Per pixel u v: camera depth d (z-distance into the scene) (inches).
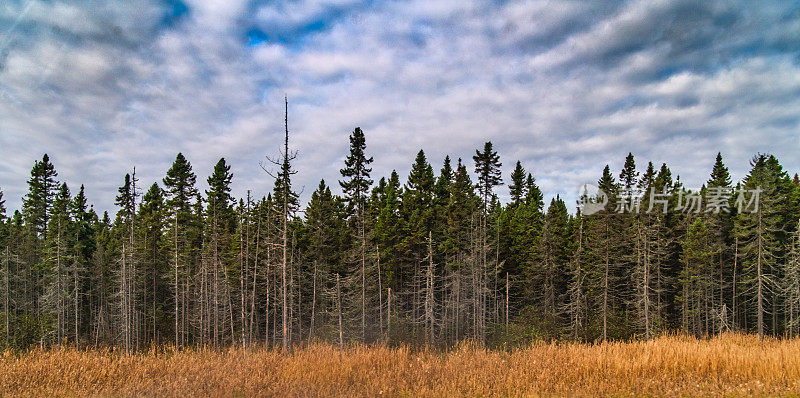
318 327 1535.4
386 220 1665.8
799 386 516.7
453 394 570.6
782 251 1477.6
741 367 615.8
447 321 1486.2
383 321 1493.6
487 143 1660.9
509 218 2003.0
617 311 1492.4
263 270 1449.3
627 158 2094.0
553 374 644.7
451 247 1536.7
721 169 1926.7
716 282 1520.7
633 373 612.4
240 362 762.8
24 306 1653.5
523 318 1624.0
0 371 653.9
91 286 1838.1
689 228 1502.2
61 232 1488.7
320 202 1739.7
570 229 1835.6
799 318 1275.8
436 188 1910.7
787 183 1619.1
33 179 1829.5
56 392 586.2
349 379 682.2
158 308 1727.4
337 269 1660.9
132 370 703.7
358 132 1846.7
